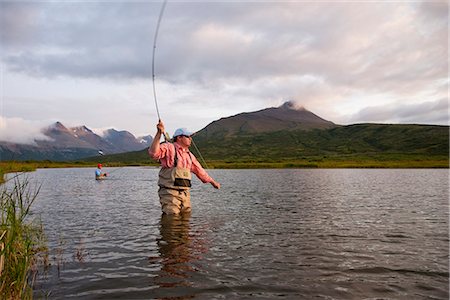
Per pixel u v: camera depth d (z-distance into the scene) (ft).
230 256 22.86
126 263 21.26
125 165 479.41
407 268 20.57
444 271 20.06
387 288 17.42
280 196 61.87
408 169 264.72
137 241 26.99
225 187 84.17
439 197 60.29
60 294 16.49
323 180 117.29
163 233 29.91
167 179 40.14
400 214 41.19
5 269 16.60
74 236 28.71
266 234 29.66
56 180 122.93
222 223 34.78
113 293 16.63
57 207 47.09
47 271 19.72
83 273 19.40
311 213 41.75
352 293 16.78
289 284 17.84
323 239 27.91
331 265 21.04
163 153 39.55
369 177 139.44
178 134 40.63
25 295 15.81
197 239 27.71
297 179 124.36
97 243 26.32
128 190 77.61
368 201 54.19
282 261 21.79
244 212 42.24
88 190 77.20
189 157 41.45
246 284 17.80
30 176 159.84
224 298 16.11
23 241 20.53
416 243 26.76
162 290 16.99
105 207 47.29
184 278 18.66
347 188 80.79
